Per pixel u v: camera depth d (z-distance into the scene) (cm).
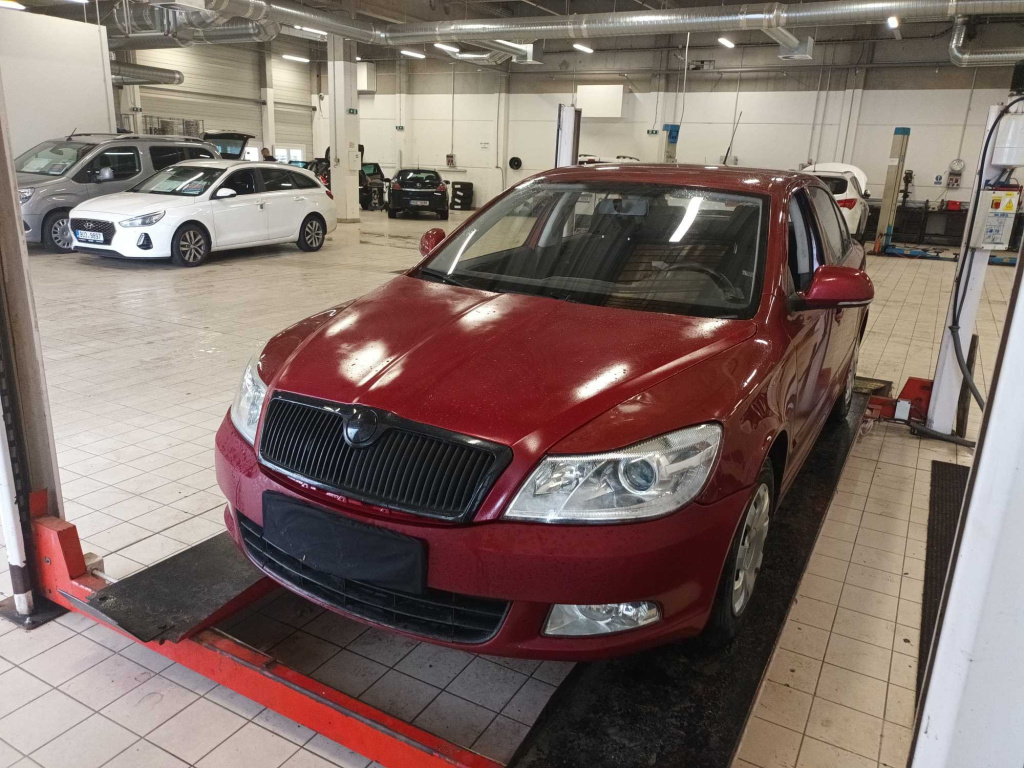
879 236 1516
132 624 212
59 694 212
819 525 299
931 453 417
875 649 242
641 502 177
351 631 242
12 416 232
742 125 2014
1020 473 85
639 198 292
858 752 198
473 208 2462
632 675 206
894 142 1472
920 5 1218
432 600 182
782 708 213
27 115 1164
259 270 980
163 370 522
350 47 1659
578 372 200
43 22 1162
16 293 227
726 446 191
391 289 273
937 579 285
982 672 92
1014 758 92
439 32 1538
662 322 232
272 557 208
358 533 183
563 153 582
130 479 348
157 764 188
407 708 209
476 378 198
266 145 2508
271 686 196
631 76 2134
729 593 206
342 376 207
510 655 180
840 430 406
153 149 1129
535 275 273
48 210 1020
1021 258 86
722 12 1343
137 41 1794
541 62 1978
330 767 188
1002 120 365
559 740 180
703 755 178
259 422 212
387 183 2275
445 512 178
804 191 316
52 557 241
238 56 2381
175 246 950
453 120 2439
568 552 172
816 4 1294
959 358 409
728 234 270
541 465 176
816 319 279
